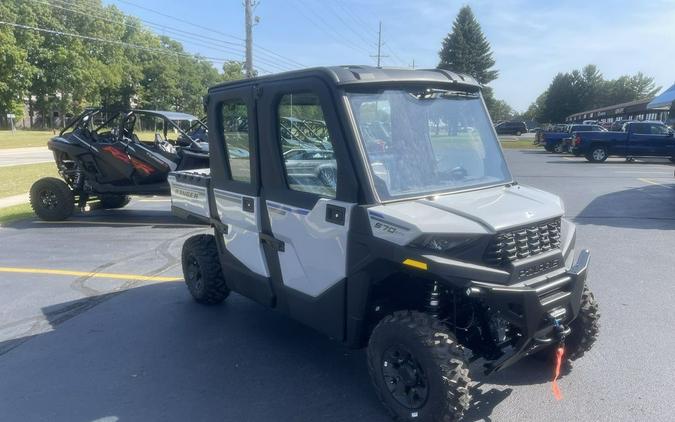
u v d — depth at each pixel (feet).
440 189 12.22
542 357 14.05
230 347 15.76
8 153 110.63
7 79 177.58
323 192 12.42
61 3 204.95
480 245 10.45
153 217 37.47
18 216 37.78
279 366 14.53
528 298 10.44
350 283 11.89
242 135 14.73
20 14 184.44
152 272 23.73
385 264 11.10
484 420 11.74
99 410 12.55
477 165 13.35
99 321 18.01
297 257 13.28
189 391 13.33
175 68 287.28
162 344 16.07
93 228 33.81
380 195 11.35
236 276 16.11
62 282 22.47
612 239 28.17
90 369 14.58
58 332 17.17
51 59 199.11
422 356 10.59
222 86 15.08
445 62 254.88
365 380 13.71
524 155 102.06
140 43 267.18
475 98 13.94
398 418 11.44
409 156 12.12
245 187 14.85
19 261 25.91
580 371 13.83
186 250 19.15
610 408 12.15
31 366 14.84
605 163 81.30
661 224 32.12
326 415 12.14
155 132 36.88
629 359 14.46
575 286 11.43
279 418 12.07
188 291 20.93
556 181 55.06
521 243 10.91
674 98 67.77
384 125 11.94
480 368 13.80
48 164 78.79
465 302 11.67
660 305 18.37
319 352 15.35
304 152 12.72
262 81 13.47
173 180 19.34
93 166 36.29
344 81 11.52
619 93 306.14
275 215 13.75
